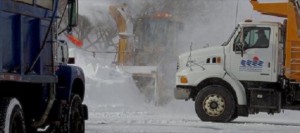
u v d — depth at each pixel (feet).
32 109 45.62
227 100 81.25
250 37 81.92
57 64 48.32
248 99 81.92
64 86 49.83
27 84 44.27
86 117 53.16
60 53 50.34
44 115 46.26
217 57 83.05
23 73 41.01
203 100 81.92
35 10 43.37
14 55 39.83
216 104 81.46
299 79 80.89
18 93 43.86
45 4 45.37
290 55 81.20
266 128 72.95
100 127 68.39
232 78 81.97
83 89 54.08
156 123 75.72
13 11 39.58
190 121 80.43
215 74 82.58
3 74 36.55
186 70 84.43
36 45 43.70
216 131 67.31
